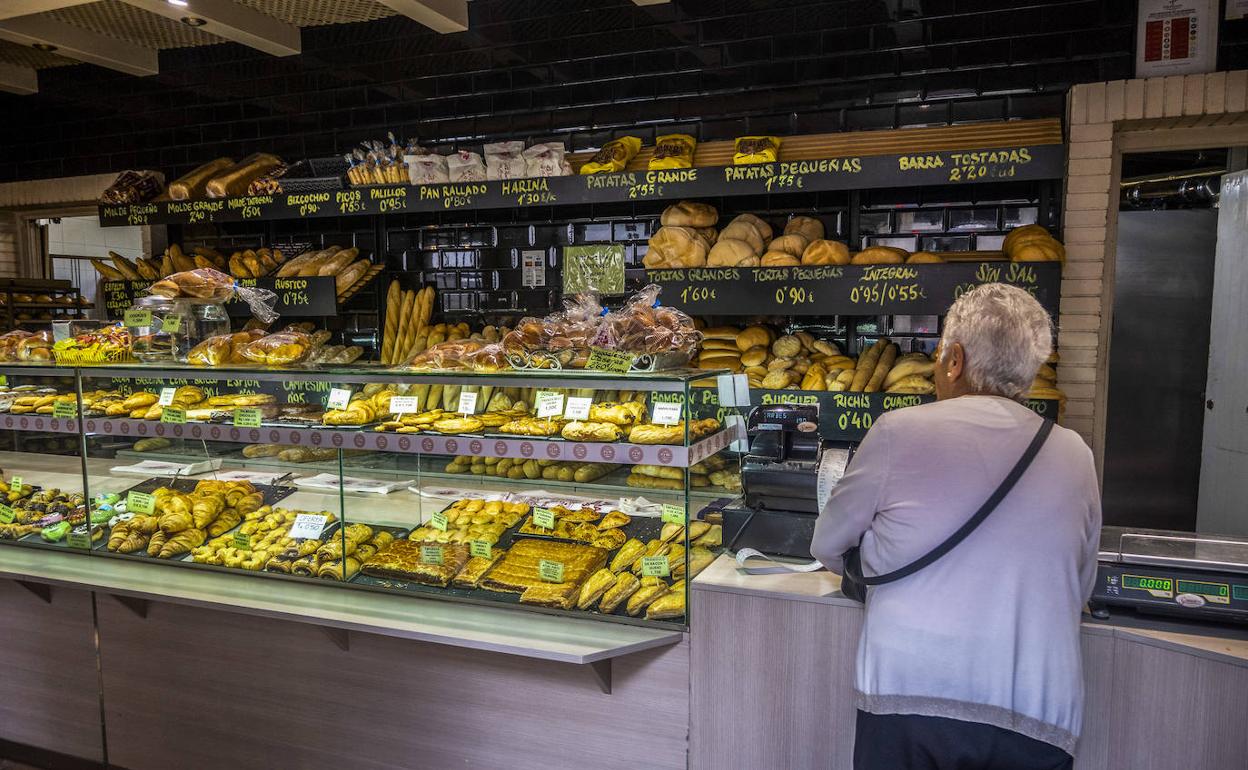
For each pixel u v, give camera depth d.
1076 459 1.49
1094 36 3.38
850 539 1.61
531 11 4.26
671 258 3.61
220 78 4.96
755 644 2.06
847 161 3.31
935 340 3.69
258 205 4.24
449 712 2.40
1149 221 4.96
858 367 3.39
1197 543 1.91
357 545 2.56
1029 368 1.55
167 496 2.87
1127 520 5.18
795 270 3.35
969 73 3.56
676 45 4.02
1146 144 3.47
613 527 2.48
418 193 3.94
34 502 3.05
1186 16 3.26
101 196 4.93
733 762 2.12
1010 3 3.48
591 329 2.42
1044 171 3.10
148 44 4.91
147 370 2.73
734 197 3.93
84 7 4.20
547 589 2.27
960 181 3.19
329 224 4.70
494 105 4.38
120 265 4.63
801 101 3.82
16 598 3.01
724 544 2.32
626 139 3.86
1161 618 1.80
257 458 2.85
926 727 1.48
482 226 4.38
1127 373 5.09
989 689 1.44
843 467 2.18
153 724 2.83
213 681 2.70
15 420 3.00
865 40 3.70
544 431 2.24
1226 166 4.89
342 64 4.67
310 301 4.09
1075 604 1.46
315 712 2.57
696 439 2.14
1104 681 1.80
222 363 2.82
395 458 2.62
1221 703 1.65
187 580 2.63
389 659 2.45
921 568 1.48
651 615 2.15
